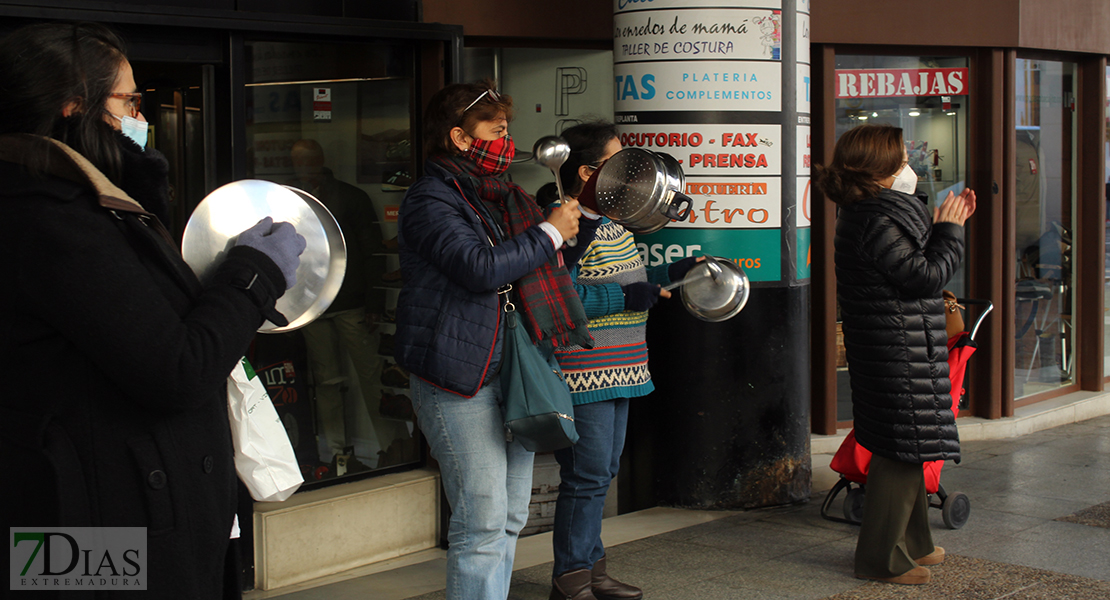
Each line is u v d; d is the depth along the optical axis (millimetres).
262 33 3861
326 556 4039
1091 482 5223
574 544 3414
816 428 6031
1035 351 6887
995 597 3572
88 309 1505
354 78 4195
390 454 4438
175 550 1643
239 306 1667
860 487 4520
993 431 6301
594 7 5094
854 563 3895
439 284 2713
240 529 2008
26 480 1560
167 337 1553
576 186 3451
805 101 4738
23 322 1552
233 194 1862
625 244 3555
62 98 1607
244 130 3836
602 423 3393
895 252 3553
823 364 5941
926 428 3613
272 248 1756
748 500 4727
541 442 2709
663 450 4824
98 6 3344
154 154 1715
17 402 1575
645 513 4746
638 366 3480
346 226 4258
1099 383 7172
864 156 3688
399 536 4281
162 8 3496
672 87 4559
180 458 1653
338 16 4062
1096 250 7070
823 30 5754
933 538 4273
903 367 3604
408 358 2689
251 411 2051
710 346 4668
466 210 2783
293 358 4184
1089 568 3875
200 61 3729
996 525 4461
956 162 6270
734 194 4586
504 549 2834
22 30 1643
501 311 2756
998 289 6285
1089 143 6996
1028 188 6688
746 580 3789
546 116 5305
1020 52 6449
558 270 2871
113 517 1582
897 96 6113
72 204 1546
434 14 4750
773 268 4652
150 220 1689
